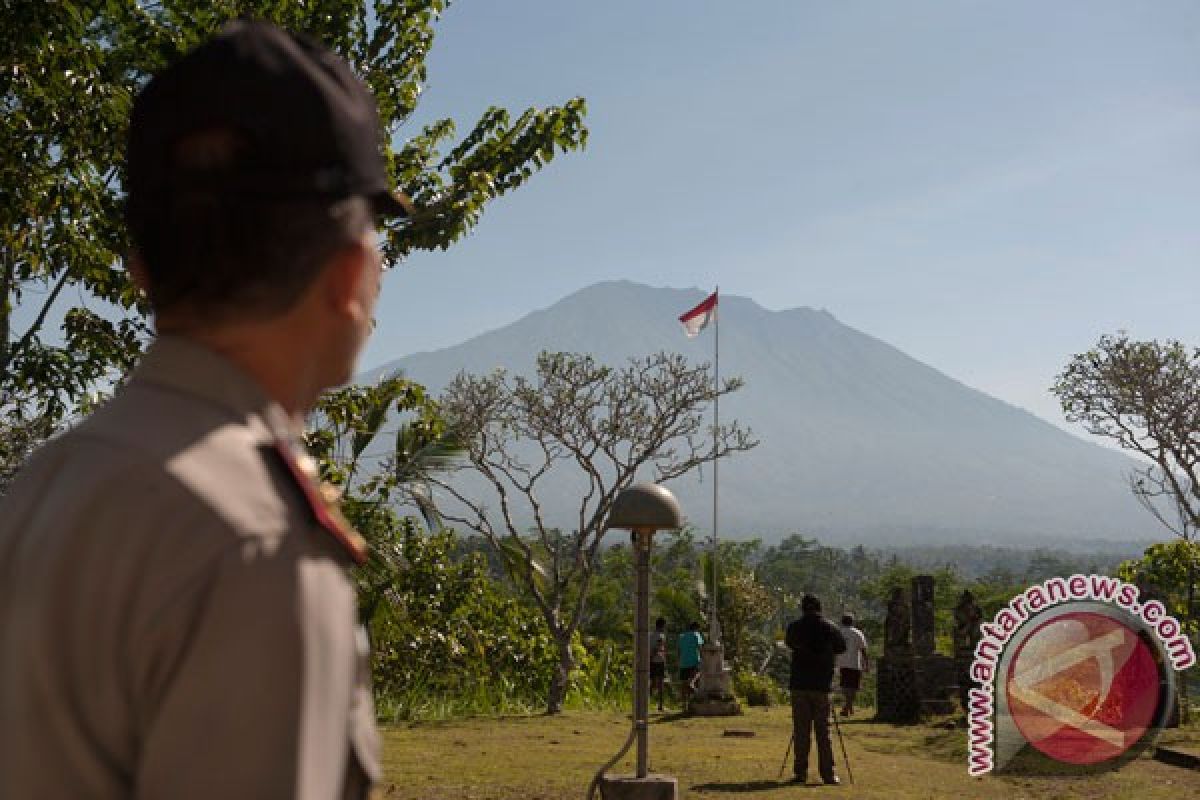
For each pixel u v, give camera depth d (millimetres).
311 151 979
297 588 855
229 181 956
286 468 937
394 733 19047
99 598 833
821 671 13289
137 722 832
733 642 37500
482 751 15969
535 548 25766
